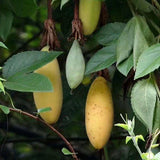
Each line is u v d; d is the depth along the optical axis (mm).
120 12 944
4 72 805
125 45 787
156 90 772
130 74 809
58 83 813
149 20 848
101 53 814
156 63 720
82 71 792
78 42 803
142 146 888
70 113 1017
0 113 992
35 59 809
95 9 807
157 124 764
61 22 975
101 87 815
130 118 925
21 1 857
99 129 793
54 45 824
